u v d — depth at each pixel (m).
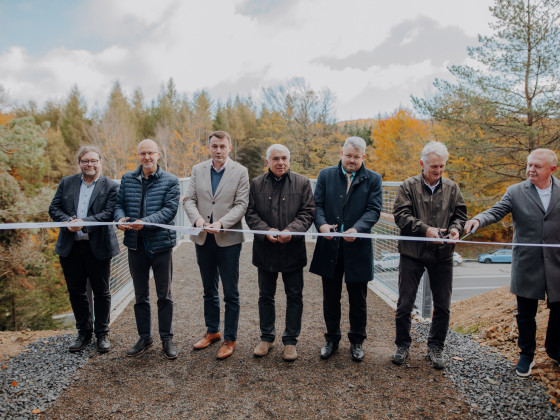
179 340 3.40
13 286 13.44
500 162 12.37
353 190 2.95
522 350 2.65
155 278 3.04
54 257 15.71
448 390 2.51
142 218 2.98
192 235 3.05
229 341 3.06
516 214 2.70
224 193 3.05
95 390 2.56
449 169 12.86
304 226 2.90
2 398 2.42
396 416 2.26
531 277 2.56
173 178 3.11
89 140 37.47
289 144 25.03
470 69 11.87
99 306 3.12
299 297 2.99
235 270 3.06
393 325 3.76
